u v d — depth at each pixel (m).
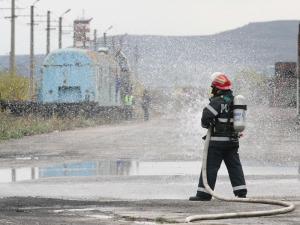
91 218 20.80
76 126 97.06
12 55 148.25
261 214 21.17
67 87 105.69
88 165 43.50
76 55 105.62
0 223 19.66
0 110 98.94
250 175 37.34
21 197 27.47
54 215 21.56
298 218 20.66
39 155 50.97
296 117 121.44
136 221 20.16
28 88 131.75
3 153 52.81
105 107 112.50
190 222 19.58
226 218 20.58
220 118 27.17
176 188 31.94
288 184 33.19
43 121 92.44
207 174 27.08
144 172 39.25
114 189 31.53
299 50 126.50
